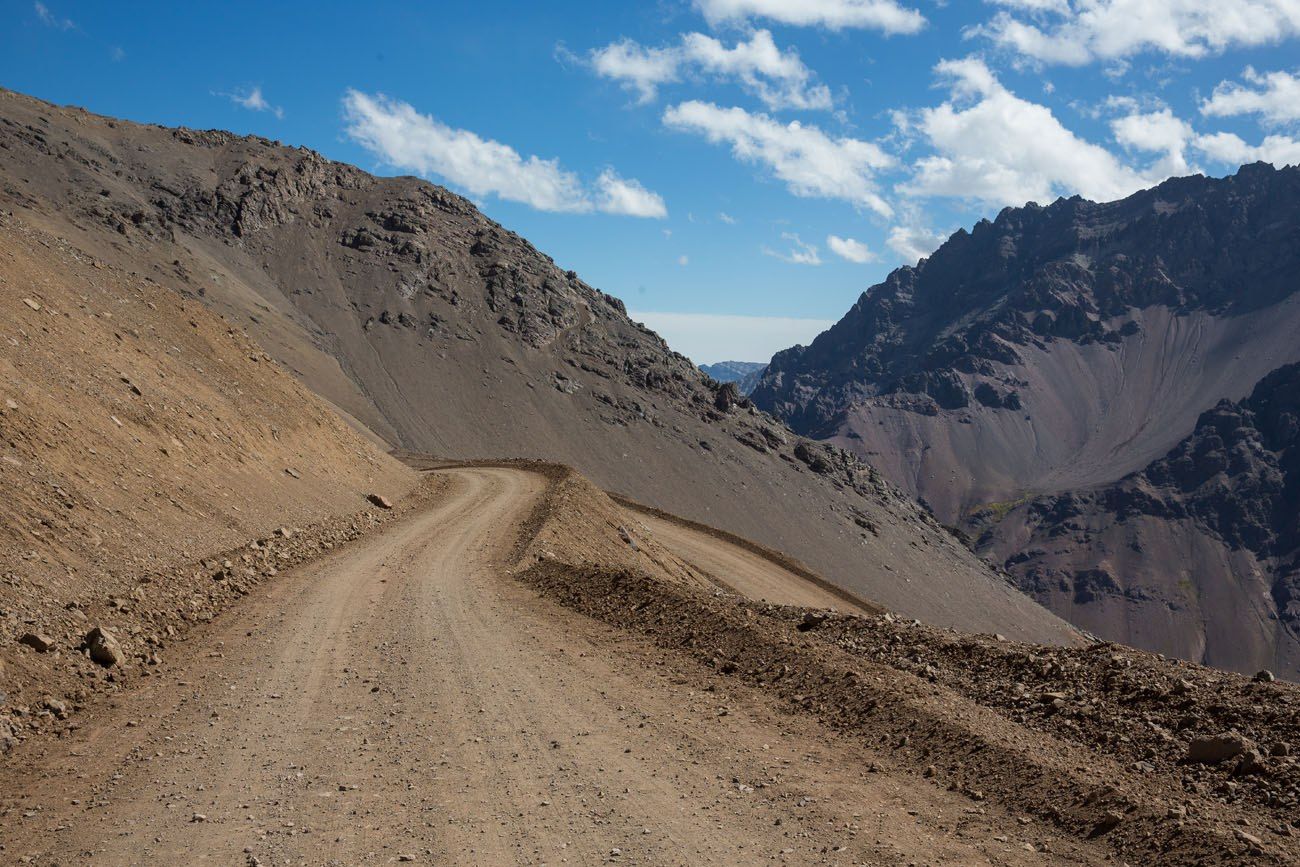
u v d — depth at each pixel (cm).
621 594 1998
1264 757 880
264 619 1805
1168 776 884
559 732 1111
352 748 1049
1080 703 1086
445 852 772
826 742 1061
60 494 1867
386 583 2327
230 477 2928
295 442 4019
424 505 4669
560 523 4078
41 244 3569
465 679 1371
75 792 912
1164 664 1191
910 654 1364
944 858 755
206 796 899
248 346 4606
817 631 1551
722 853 773
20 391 2091
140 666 1409
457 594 2195
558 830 820
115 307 3472
